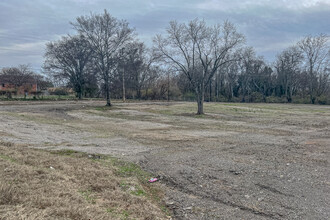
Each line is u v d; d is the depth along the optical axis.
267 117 26.50
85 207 4.32
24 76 49.72
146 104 42.41
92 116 24.84
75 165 7.09
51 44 48.09
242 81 68.06
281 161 8.68
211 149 10.70
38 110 26.53
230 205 5.07
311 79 58.59
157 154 9.59
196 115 27.30
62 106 32.28
